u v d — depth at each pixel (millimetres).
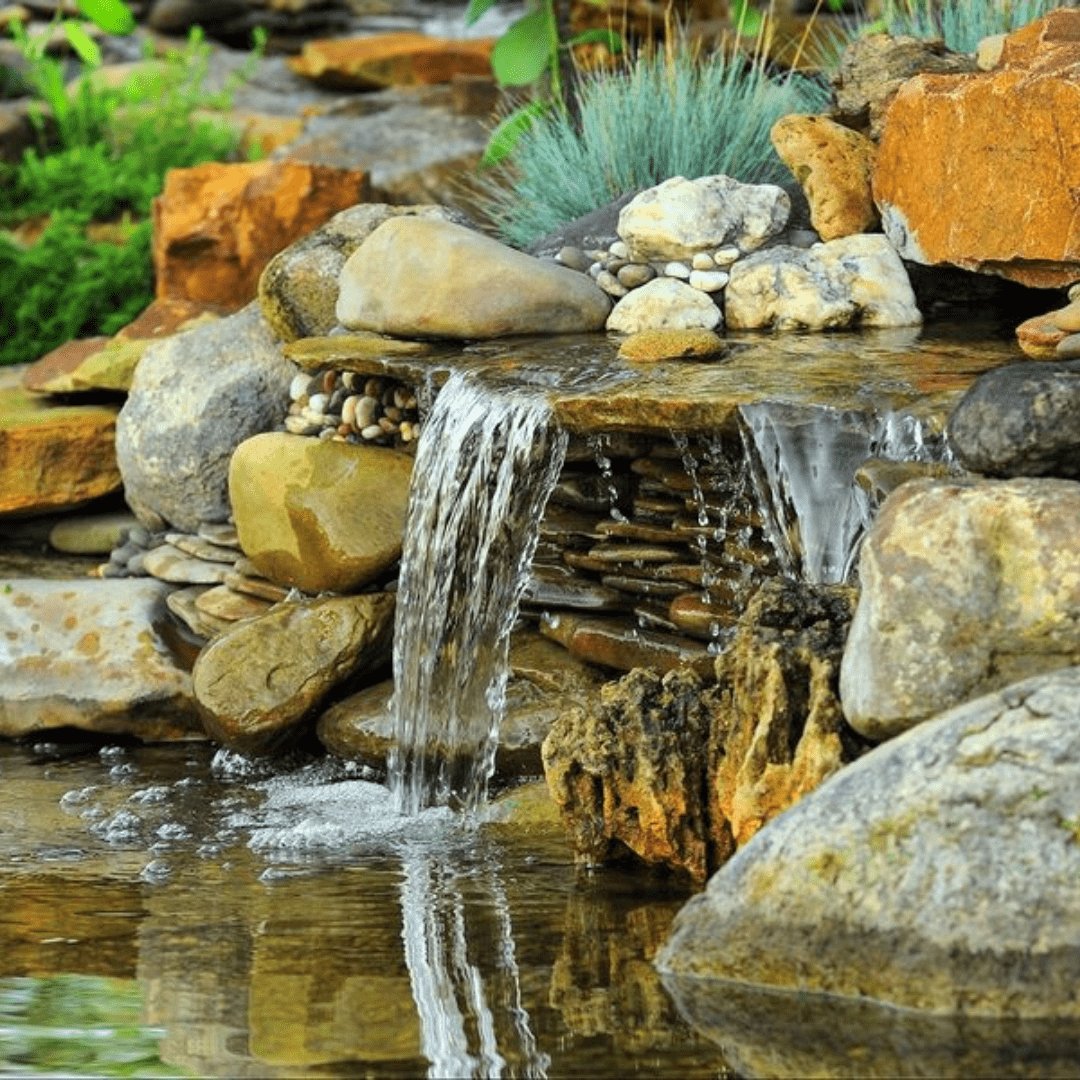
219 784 11633
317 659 12055
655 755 9070
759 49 17109
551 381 11281
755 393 10320
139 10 27094
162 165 21703
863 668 8172
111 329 17922
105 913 8938
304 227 16938
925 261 12320
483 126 18609
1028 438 8844
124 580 13609
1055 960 7016
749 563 10602
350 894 9156
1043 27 12281
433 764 11398
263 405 13789
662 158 14773
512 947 8258
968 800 7273
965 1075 6574
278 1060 7043
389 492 12484
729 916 7684
